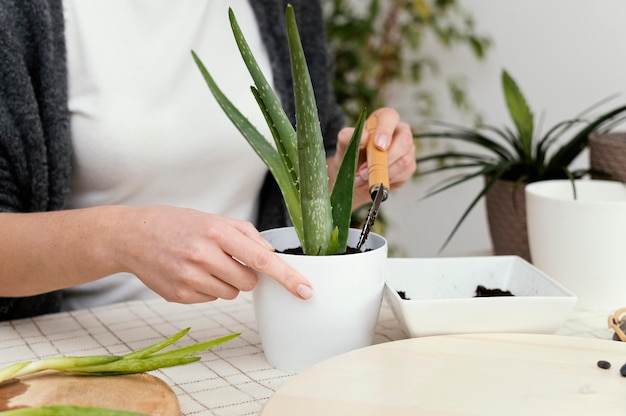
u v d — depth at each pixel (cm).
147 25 149
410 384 95
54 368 97
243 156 160
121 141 147
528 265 120
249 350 114
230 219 107
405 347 103
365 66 320
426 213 334
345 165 109
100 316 126
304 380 96
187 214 107
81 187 152
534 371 98
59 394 94
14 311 143
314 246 106
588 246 125
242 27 160
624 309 115
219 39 157
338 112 180
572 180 136
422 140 328
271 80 163
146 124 148
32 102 134
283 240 115
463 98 309
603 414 91
